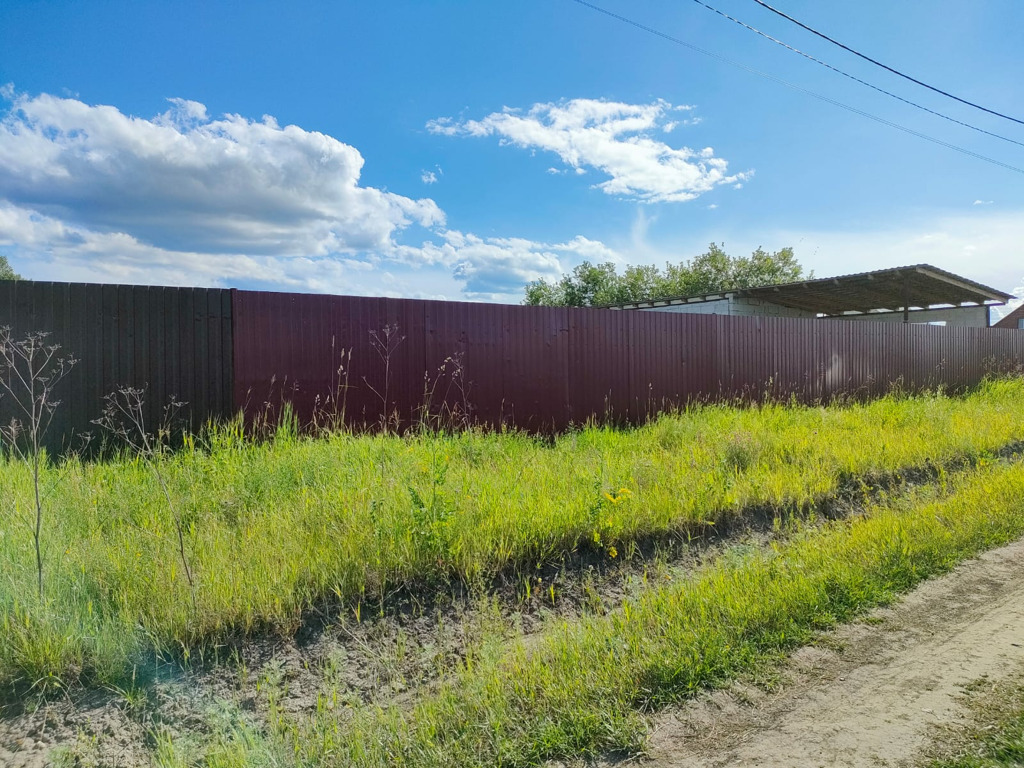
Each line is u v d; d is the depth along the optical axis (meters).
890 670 3.26
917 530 5.23
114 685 3.01
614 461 6.82
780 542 5.34
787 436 8.27
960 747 2.61
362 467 5.94
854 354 14.27
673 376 11.26
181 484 5.37
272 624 3.55
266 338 7.61
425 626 3.79
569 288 43.16
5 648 3.03
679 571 4.68
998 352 17.91
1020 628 3.71
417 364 8.65
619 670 3.13
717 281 40.41
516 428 9.48
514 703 2.90
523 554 4.55
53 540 4.01
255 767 2.45
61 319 6.57
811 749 2.62
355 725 2.76
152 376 7.02
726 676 3.17
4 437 6.21
